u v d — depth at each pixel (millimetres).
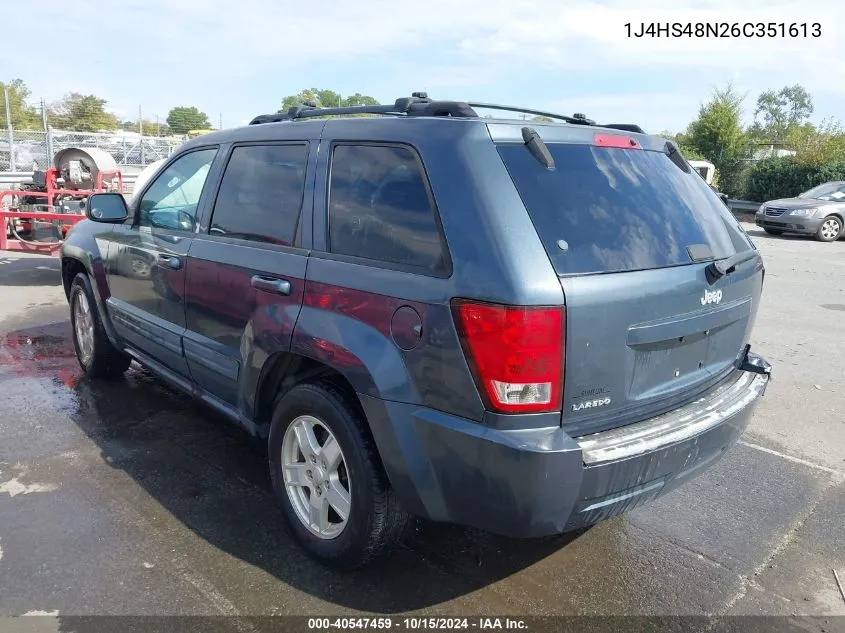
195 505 3564
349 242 2930
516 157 2623
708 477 4215
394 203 2773
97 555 3090
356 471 2814
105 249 4828
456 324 2432
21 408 4809
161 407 4902
